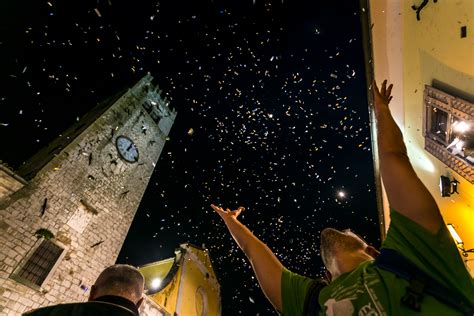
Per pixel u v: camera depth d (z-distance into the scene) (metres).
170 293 17.47
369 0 5.55
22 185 13.38
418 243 1.13
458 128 4.86
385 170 1.33
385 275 1.15
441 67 5.09
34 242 13.02
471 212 5.43
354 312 1.14
